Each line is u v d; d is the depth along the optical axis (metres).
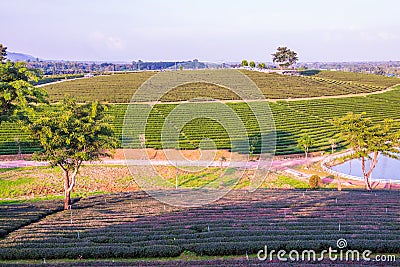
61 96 106.50
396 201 33.59
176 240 21.73
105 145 32.41
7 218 28.58
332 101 105.31
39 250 20.45
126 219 27.08
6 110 29.95
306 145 57.25
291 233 22.59
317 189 44.75
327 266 17.11
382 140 43.72
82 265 18.44
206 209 29.50
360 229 23.59
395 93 123.38
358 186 47.84
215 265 17.72
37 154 32.12
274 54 186.62
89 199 37.72
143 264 18.44
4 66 29.16
